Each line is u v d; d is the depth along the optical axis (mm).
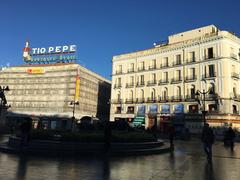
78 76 73000
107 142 13656
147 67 58656
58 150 13531
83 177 8188
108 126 13789
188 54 52750
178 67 53594
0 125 35094
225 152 18906
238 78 48500
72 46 77812
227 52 47594
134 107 58688
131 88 60281
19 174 8398
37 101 77062
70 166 10094
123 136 15617
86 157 12828
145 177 8531
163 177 8609
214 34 48969
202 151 18953
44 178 7898
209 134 12742
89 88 77688
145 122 56188
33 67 79812
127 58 62312
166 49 55969
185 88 51750
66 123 71000
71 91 73000
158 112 54500
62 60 79000
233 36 49312
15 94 79938
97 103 80812
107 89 86000
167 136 40625
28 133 14008
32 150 13594
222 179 8555
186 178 8555
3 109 36094
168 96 54062
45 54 81375
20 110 78000
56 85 75500
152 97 56781
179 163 12055
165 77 55594
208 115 46938
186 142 32062
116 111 61938
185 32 55781
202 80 49375
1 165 9969
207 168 10875
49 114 73938
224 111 45406
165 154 16047
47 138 14477
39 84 77938
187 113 50094
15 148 14406
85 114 74625
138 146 15664
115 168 10023
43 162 10898
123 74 62250
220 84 46719
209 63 48875
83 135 14461
